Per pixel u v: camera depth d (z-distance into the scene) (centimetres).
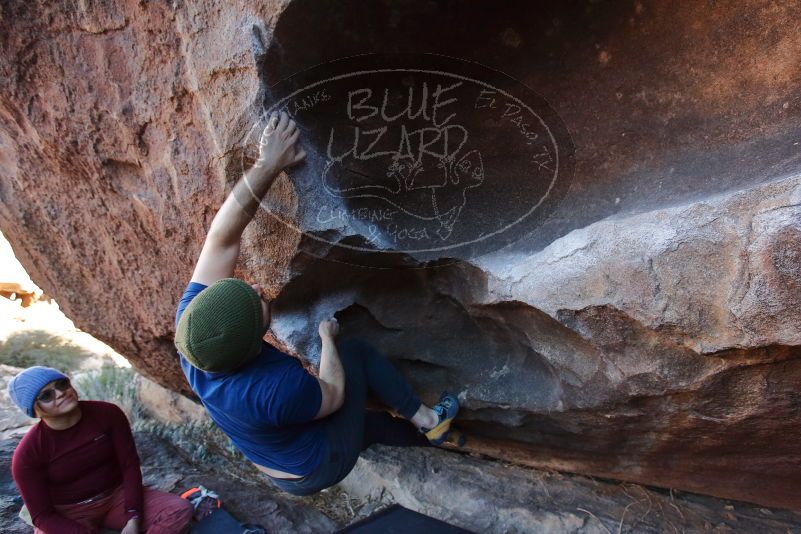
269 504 242
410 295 194
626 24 137
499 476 237
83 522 215
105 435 214
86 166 192
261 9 132
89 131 179
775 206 109
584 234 139
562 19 139
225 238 155
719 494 200
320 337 186
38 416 201
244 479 278
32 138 195
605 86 145
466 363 197
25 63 174
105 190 197
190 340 139
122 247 217
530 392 183
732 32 128
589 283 138
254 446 168
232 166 154
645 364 141
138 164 179
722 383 134
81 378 388
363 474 258
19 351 514
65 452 206
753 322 116
